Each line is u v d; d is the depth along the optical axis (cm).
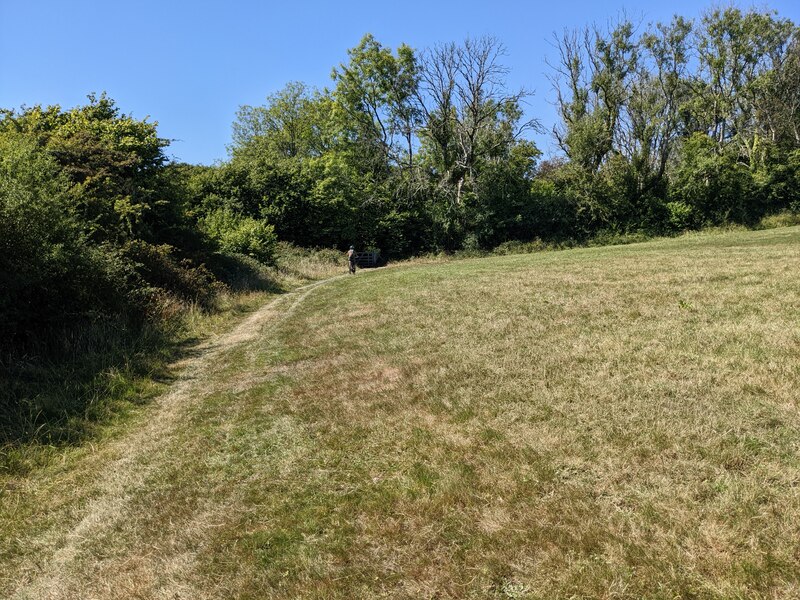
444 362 698
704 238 2875
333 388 666
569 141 4097
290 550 346
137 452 546
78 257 940
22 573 366
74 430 601
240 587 316
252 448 520
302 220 3653
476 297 1202
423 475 413
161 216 1700
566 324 820
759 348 585
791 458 360
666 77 4000
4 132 1515
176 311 1224
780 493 325
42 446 559
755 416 427
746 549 283
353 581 307
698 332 679
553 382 567
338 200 3728
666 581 270
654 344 652
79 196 1147
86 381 748
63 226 927
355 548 337
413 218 4341
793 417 416
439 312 1070
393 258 4269
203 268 1630
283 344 984
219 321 1290
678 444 399
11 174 945
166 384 790
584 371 588
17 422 599
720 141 4319
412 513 366
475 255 3941
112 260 1070
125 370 803
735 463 364
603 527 319
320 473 446
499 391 564
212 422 609
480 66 4006
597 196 4009
